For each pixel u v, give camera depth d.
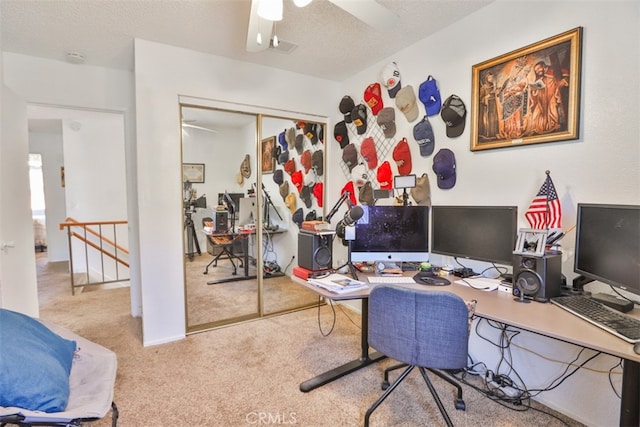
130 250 3.29
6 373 1.11
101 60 2.87
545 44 1.82
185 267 2.83
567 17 1.74
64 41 2.51
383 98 2.95
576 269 1.60
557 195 1.80
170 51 2.63
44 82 2.79
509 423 1.72
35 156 6.66
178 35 2.46
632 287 1.28
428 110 2.52
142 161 2.55
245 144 3.23
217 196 3.18
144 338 2.61
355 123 3.20
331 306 3.56
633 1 1.51
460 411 1.82
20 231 2.50
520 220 1.97
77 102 2.92
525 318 1.39
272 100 3.13
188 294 3.17
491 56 2.10
